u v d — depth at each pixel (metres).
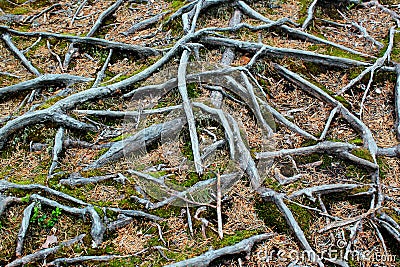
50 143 1.81
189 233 1.63
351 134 1.85
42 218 1.65
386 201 1.68
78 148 1.82
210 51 2.05
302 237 1.61
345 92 1.94
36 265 1.57
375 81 1.97
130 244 1.61
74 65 2.06
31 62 2.07
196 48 2.01
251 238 1.61
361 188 1.70
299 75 1.98
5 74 2.03
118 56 2.07
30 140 1.82
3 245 1.61
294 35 2.10
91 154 1.80
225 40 2.03
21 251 1.60
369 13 2.25
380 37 2.14
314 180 1.74
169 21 2.15
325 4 2.24
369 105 1.93
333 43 2.07
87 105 1.89
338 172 1.76
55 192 1.68
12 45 2.11
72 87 1.96
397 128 1.85
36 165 1.77
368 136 1.81
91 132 1.85
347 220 1.64
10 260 1.58
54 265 1.57
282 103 1.94
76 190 1.70
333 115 1.87
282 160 1.78
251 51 2.03
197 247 1.60
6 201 1.66
